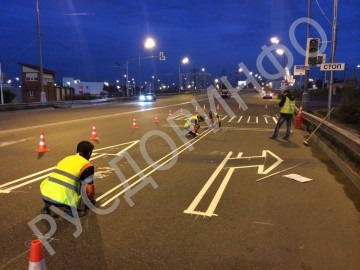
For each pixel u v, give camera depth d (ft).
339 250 15.76
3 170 29.40
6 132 53.67
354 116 68.44
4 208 20.45
